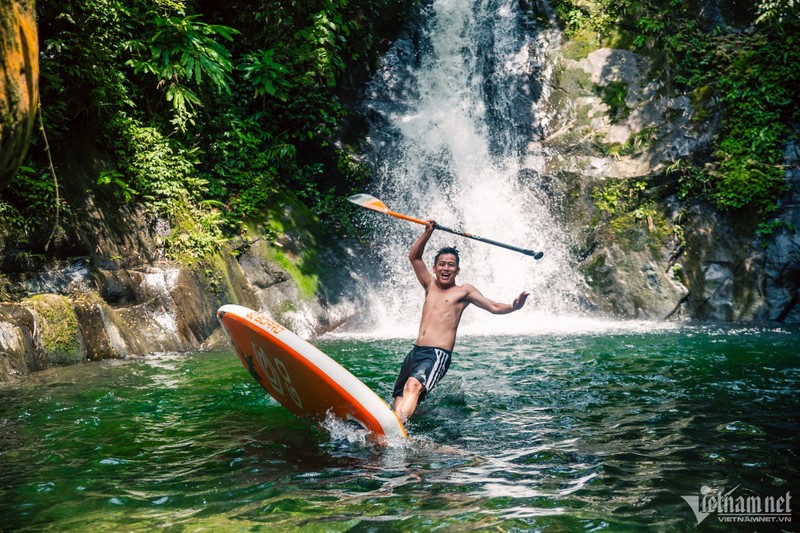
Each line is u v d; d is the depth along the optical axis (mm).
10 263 7219
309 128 12625
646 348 7820
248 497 2928
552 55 13867
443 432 4078
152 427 4246
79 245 7871
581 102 13266
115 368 6672
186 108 10414
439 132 13766
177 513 2740
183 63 9297
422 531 2529
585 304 11711
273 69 11539
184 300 8469
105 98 8609
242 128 11367
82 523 2639
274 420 4438
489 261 12469
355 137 13211
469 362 6859
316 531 2537
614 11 13945
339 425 4156
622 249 11828
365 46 13914
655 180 12008
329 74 12461
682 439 3824
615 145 12617
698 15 13289
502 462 3432
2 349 6234
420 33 14914
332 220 12211
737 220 11469
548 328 10148
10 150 2814
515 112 13672
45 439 3969
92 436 4035
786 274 10977
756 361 6758
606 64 13430
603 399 4984
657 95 12750
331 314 10102
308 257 10641
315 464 3428
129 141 9070
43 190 7707
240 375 6254
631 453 3562
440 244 12547
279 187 11602
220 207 10234
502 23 14523
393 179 13062
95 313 7406
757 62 12141
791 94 11773
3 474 3303
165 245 8938
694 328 10008
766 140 11570
